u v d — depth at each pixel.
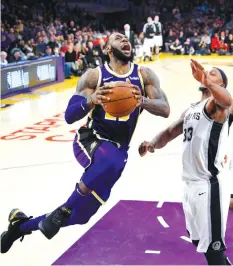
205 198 3.20
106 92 3.18
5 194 5.56
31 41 16.39
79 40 17.62
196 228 3.29
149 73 3.53
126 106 3.21
